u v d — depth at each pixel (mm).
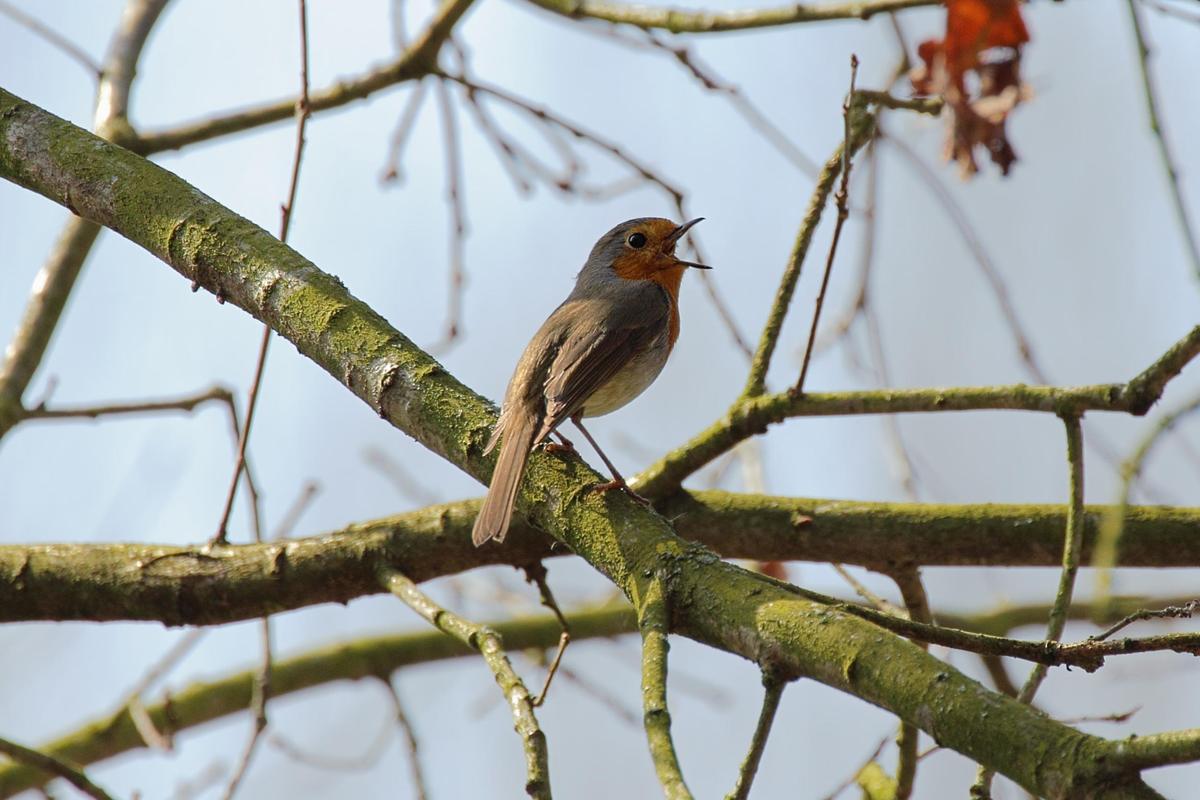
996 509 9609
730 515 9844
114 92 12781
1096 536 9406
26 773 12477
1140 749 5156
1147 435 9648
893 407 9188
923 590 9891
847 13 11859
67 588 9727
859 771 9984
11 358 11812
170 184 8664
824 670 6344
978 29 10945
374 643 13352
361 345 8242
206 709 13000
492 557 9734
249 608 9711
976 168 11102
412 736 12156
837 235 9008
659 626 6898
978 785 7156
